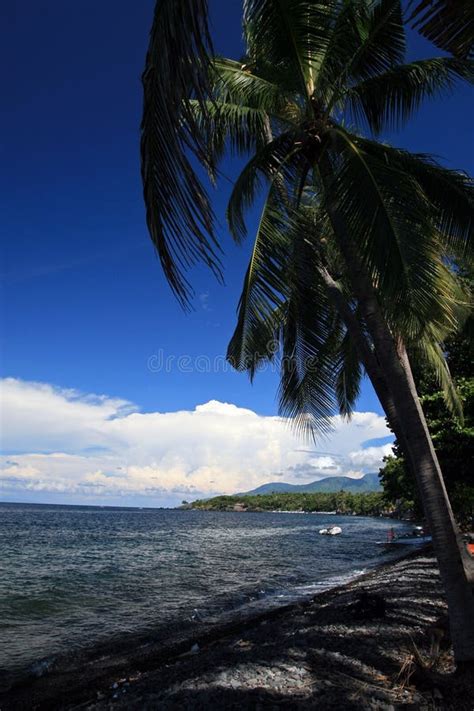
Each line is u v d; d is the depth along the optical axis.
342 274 9.52
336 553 33.00
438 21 3.05
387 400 8.32
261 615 12.95
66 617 13.58
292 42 6.32
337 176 5.80
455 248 6.41
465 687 4.99
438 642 6.14
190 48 2.29
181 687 6.52
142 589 18.14
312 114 6.73
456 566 5.26
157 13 2.56
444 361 11.21
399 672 5.71
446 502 5.38
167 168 2.68
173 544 40.59
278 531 64.25
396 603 10.73
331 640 7.95
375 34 6.70
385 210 5.21
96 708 6.36
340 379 13.50
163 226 2.89
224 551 34.16
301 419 10.68
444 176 6.25
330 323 9.60
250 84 7.39
